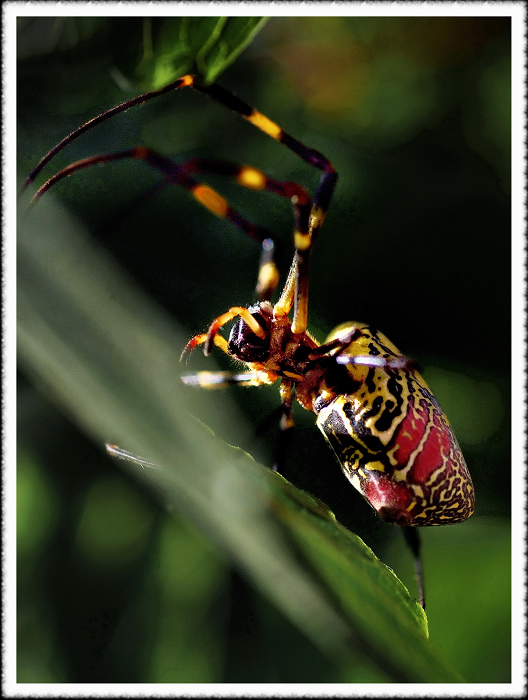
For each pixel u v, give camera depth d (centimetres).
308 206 13
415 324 15
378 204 15
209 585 14
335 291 15
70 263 7
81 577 14
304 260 13
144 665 14
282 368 13
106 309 7
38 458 14
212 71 12
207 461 8
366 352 13
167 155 15
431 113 15
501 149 15
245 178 13
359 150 15
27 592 14
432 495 13
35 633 14
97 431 7
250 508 9
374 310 15
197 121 15
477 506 14
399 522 13
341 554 11
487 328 15
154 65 12
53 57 13
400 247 15
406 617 11
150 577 14
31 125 14
